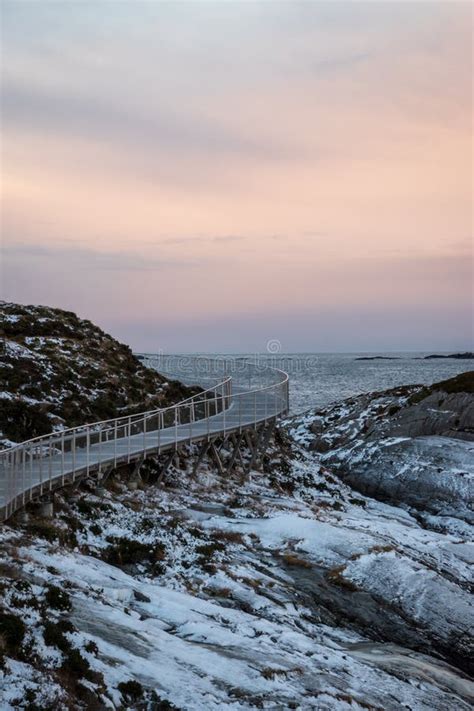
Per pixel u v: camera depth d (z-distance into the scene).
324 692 13.24
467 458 37.16
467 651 18.95
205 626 15.49
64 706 10.59
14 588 14.16
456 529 32.84
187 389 43.38
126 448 26.84
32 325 44.00
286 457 39.69
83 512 22.47
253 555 22.42
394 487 37.44
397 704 13.88
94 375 38.03
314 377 161.38
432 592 21.38
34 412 30.28
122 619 14.58
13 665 11.22
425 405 44.47
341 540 23.89
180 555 20.89
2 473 18.89
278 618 17.77
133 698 11.62
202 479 31.05
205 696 11.98
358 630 19.02
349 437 46.38
